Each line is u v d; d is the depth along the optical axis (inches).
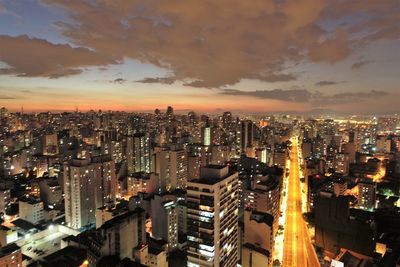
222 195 4456.2
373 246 6579.7
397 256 5600.4
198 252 4379.9
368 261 5856.3
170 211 7116.1
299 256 6939.0
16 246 5876.0
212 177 4549.7
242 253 6018.7
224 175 4653.1
